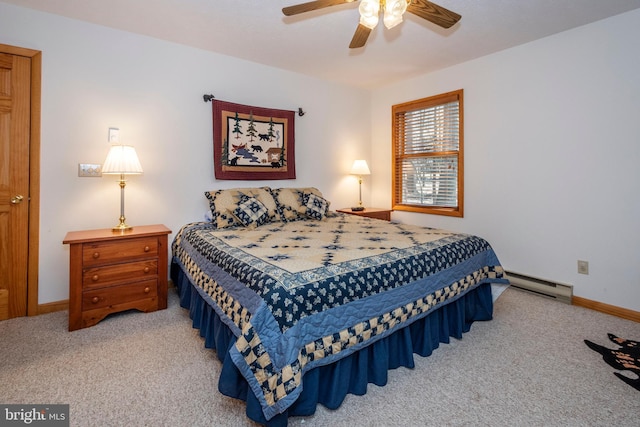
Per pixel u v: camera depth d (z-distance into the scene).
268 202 3.09
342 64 3.49
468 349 2.01
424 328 1.94
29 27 2.37
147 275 2.51
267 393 1.22
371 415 1.44
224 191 3.02
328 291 1.44
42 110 2.44
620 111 2.45
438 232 2.52
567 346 2.03
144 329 2.24
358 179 4.43
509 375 1.73
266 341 1.26
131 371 1.74
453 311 2.16
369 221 3.14
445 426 1.37
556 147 2.80
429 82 3.79
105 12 2.42
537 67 2.89
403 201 4.24
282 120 3.62
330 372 1.50
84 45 2.57
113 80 2.69
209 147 3.20
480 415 1.43
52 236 2.51
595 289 2.62
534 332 2.22
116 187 2.76
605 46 2.50
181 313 2.53
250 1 2.27
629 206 2.44
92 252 2.27
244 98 3.37
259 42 2.93
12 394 1.54
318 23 2.58
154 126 2.90
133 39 2.76
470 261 2.23
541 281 2.92
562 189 2.78
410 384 1.67
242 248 1.99
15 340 2.06
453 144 3.64
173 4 2.30
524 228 3.05
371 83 4.18
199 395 1.55
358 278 1.57
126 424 1.36
